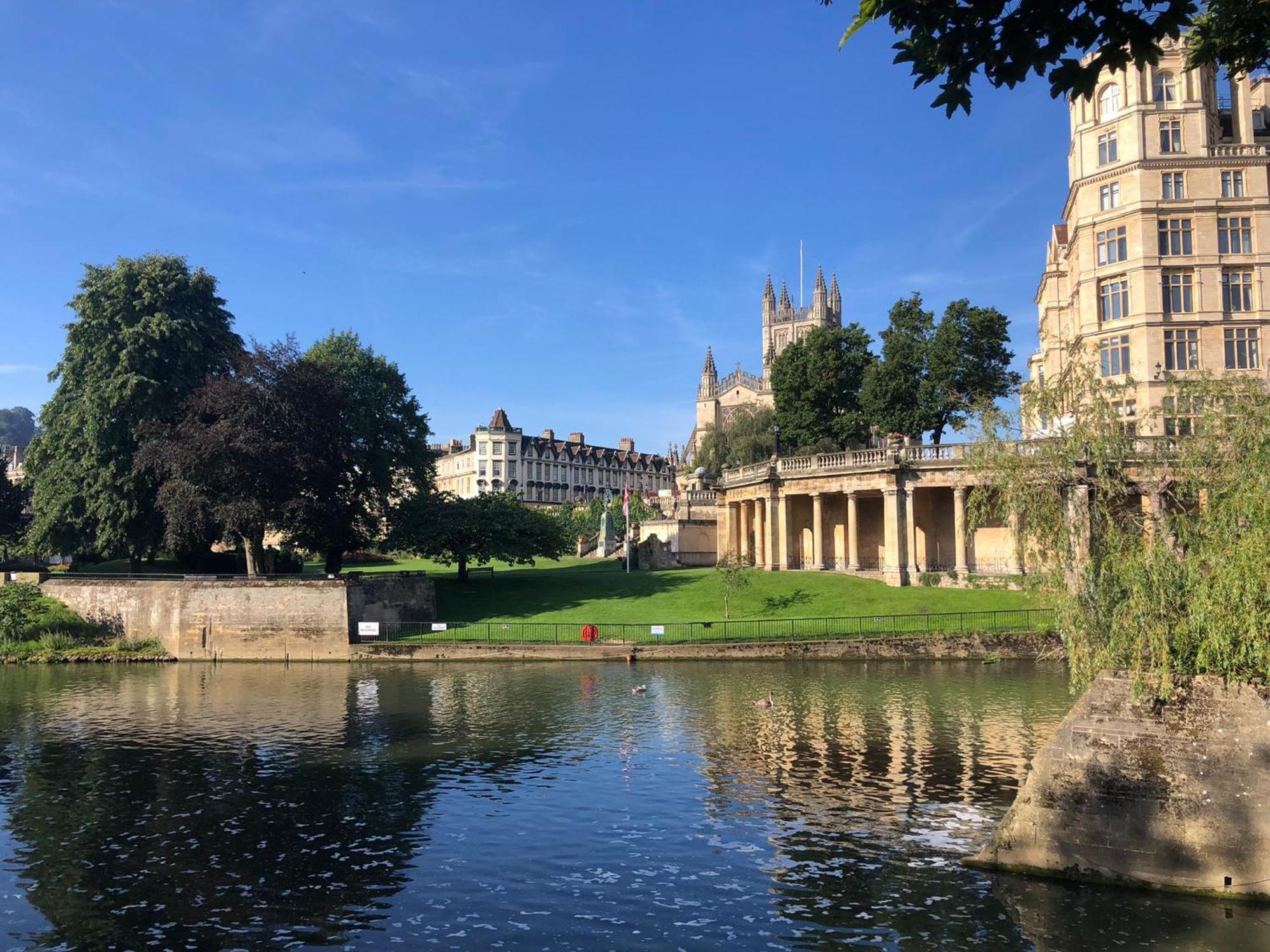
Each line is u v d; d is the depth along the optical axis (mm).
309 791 25797
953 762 27453
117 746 31250
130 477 58438
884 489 62938
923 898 18016
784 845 21016
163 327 61281
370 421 68625
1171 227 60281
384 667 49625
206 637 54500
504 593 64500
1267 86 69812
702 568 82562
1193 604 18328
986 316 70812
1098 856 18531
